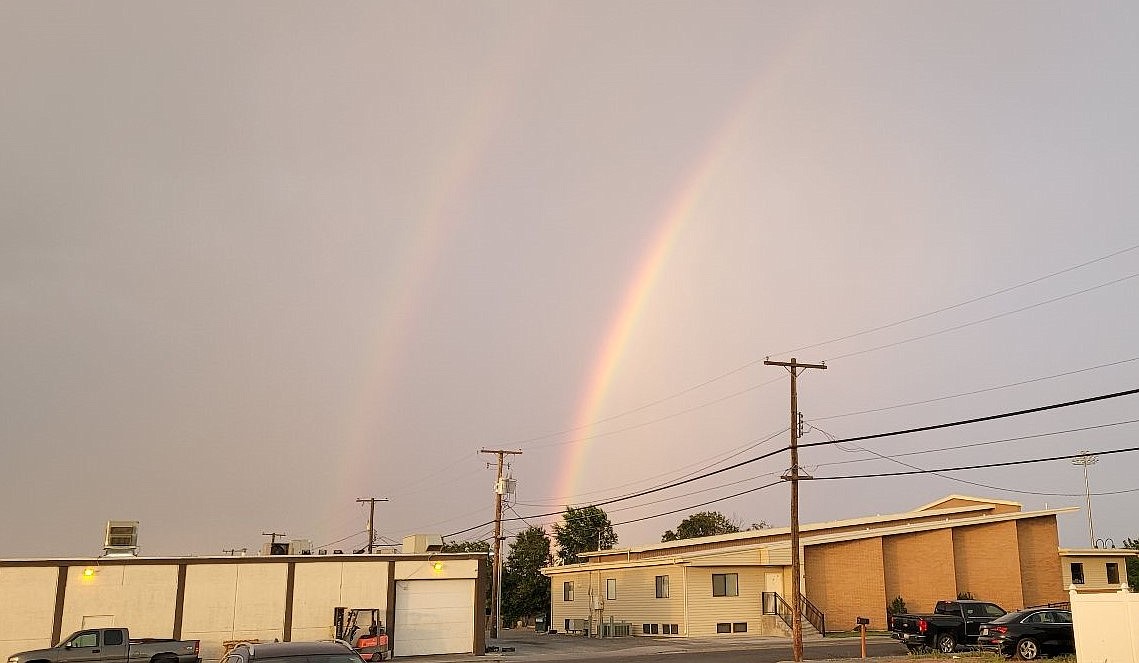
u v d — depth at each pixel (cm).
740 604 5375
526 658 4091
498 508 5697
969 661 3144
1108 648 2436
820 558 5534
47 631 3919
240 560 4259
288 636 4247
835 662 3325
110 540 4184
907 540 5769
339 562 4406
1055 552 5878
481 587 4597
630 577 5906
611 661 3712
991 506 6638
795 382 4003
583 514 10075
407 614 4447
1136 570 7025
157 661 3469
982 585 5766
